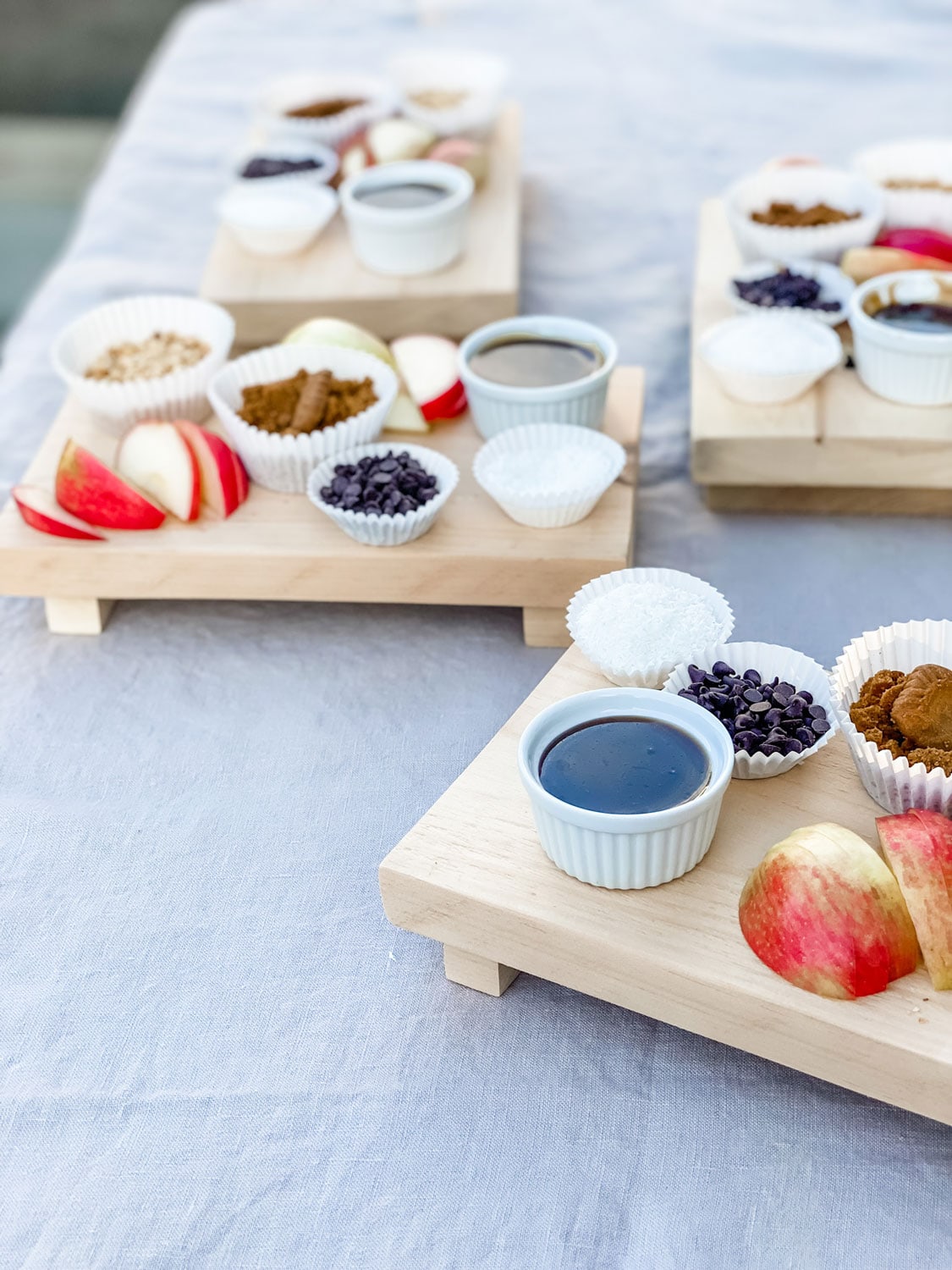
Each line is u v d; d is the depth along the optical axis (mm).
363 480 776
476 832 658
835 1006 607
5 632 818
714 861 649
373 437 814
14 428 918
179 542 786
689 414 915
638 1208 611
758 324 851
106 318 870
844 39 1271
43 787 745
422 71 1115
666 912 634
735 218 926
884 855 627
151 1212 615
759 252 923
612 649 695
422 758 748
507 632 804
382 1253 604
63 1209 617
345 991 669
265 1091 642
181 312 875
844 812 663
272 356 835
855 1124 628
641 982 628
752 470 831
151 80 1272
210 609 825
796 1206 610
